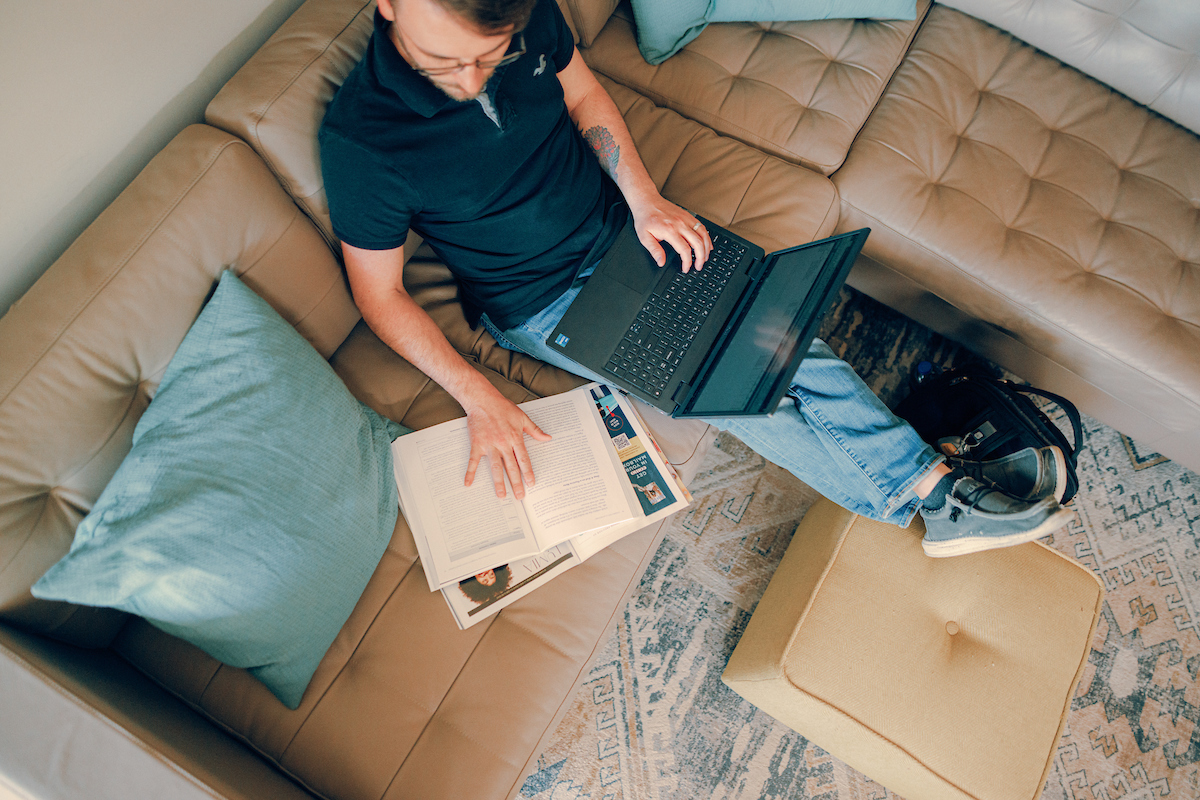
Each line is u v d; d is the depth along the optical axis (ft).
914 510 3.59
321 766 2.87
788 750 4.27
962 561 3.63
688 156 4.16
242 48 3.19
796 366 3.09
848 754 3.70
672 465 3.59
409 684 3.01
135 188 2.65
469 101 2.62
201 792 2.28
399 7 2.05
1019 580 3.59
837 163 4.19
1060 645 3.48
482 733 2.97
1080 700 4.42
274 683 2.82
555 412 3.51
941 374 4.44
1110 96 4.45
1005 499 3.30
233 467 2.61
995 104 4.36
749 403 3.13
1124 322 3.84
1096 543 4.73
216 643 2.64
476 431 3.26
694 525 4.75
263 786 2.57
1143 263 3.98
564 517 3.27
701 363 3.45
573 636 3.22
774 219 3.97
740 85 4.31
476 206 2.98
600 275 3.52
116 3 2.52
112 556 2.34
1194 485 4.83
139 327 2.60
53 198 2.63
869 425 3.49
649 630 4.50
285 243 2.99
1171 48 4.10
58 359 2.44
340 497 2.92
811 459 3.60
